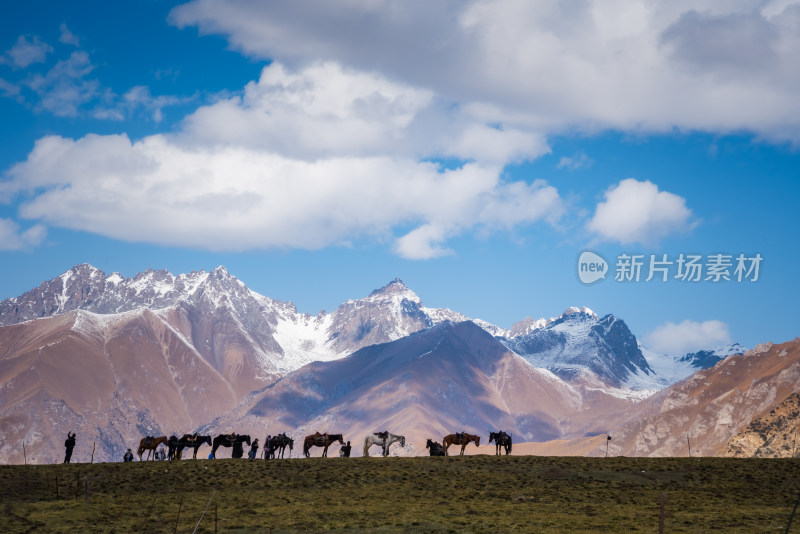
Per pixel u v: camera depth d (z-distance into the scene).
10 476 73.44
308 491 69.69
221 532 56.34
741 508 63.72
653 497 68.00
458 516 60.34
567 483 73.12
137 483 72.06
